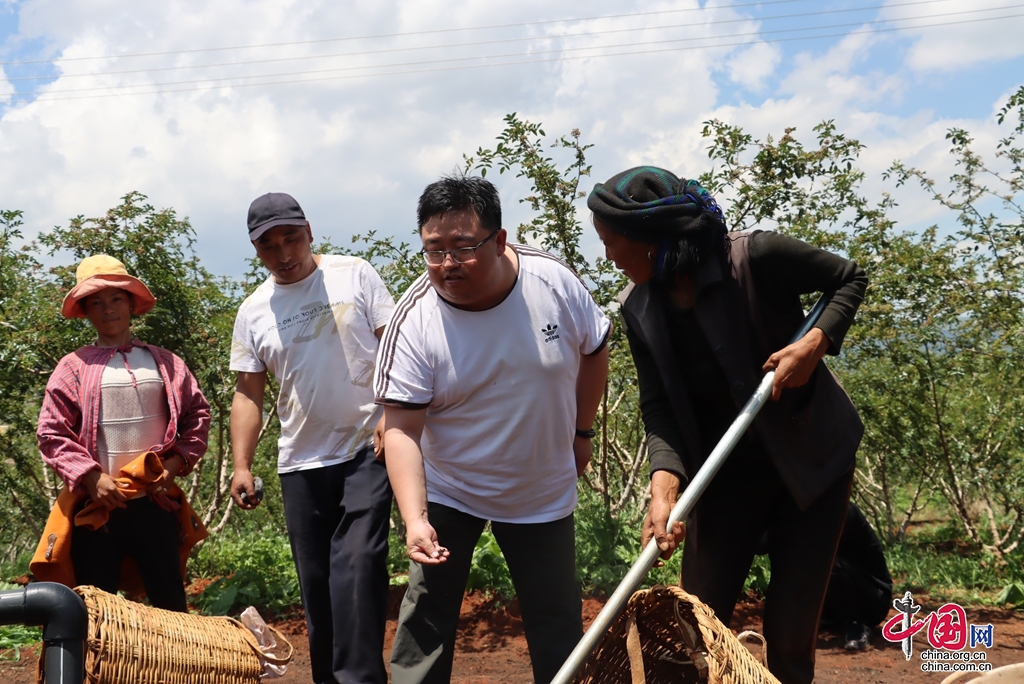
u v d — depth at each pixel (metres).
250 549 7.10
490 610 5.26
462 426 2.78
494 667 4.42
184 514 4.05
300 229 3.72
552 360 2.74
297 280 3.76
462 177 2.54
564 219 5.77
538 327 2.72
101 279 3.96
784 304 2.86
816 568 2.85
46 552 3.71
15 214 6.32
